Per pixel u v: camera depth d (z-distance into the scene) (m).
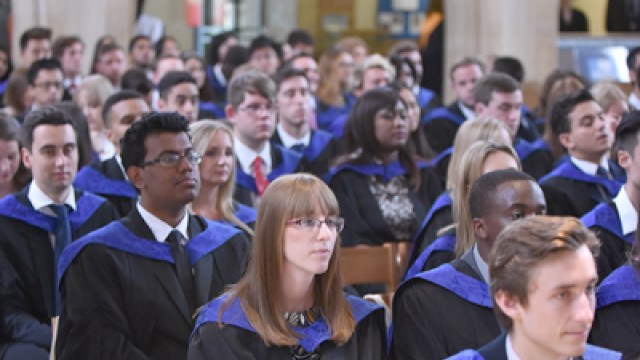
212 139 7.88
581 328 4.19
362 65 14.41
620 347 6.12
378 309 5.82
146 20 19.64
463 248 6.95
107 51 14.85
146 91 12.53
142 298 6.54
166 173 6.61
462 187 7.12
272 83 9.76
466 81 13.20
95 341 6.48
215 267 6.87
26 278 7.90
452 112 13.28
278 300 5.49
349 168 9.77
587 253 4.24
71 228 8.19
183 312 6.61
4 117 8.43
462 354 4.57
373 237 9.59
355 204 9.66
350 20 23.19
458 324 6.20
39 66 12.62
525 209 6.05
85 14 17.94
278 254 5.45
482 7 18.41
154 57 16.84
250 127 9.66
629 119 7.52
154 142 6.62
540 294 4.21
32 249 7.94
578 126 9.20
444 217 8.23
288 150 10.40
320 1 23.28
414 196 9.84
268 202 5.49
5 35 18.77
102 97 11.14
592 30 19.67
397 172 9.80
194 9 23.31
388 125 9.64
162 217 6.77
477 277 6.30
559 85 12.46
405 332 6.32
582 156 9.32
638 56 11.80
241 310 5.51
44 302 7.93
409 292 6.38
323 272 5.54
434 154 11.92
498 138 8.49
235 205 8.32
